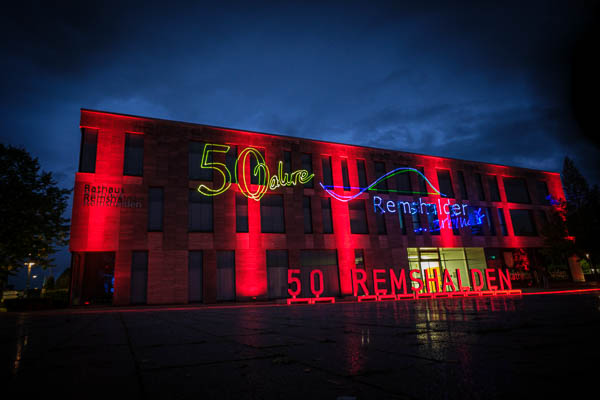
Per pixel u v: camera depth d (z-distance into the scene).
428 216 34.56
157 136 26.42
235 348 4.29
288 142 30.64
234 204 27.48
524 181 40.47
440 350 3.56
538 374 2.39
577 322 5.49
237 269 26.41
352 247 30.66
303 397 2.15
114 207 24.17
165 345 4.74
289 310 14.53
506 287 35.66
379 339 4.62
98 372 3.09
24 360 3.80
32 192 23.20
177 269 24.77
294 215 29.31
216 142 28.16
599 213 36.59
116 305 22.80
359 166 33.31
